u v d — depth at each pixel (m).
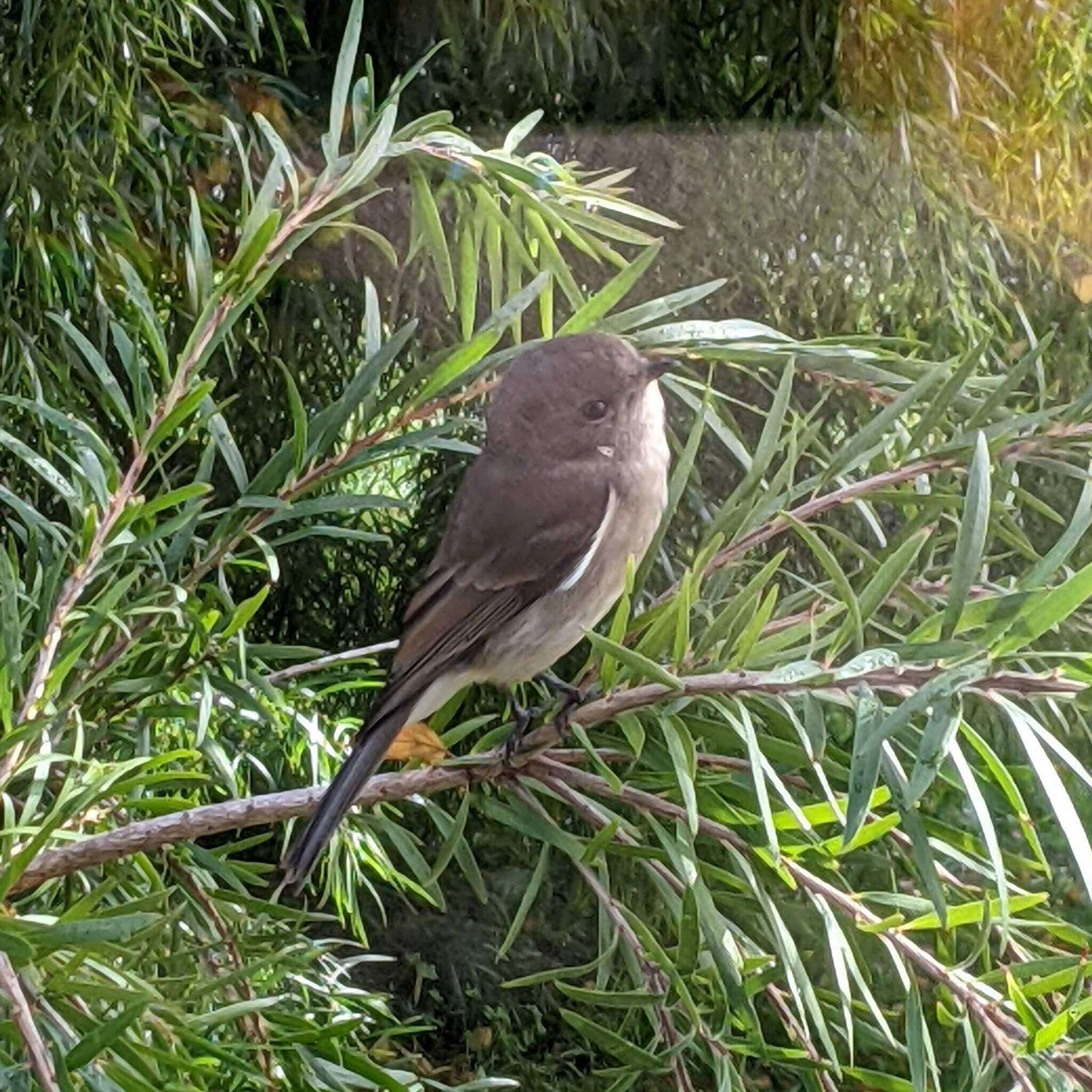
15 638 1.34
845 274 4.21
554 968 4.61
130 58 2.91
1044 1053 1.30
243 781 2.15
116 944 1.25
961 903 1.59
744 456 1.83
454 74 4.09
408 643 2.14
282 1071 1.45
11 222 2.69
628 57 4.22
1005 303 4.37
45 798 1.71
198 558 1.73
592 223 1.89
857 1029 1.48
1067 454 1.65
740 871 1.44
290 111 3.93
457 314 3.95
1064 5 4.22
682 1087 1.44
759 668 1.48
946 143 4.21
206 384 1.46
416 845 1.72
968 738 1.25
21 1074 1.05
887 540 1.71
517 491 2.15
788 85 4.25
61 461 2.76
